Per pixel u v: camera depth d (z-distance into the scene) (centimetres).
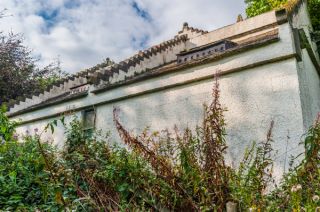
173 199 351
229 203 287
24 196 402
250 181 369
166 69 748
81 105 930
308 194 302
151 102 775
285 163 536
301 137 486
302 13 934
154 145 455
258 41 624
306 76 684
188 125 686
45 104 1040
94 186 377
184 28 1126
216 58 672
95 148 444
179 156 391
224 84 657
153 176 372
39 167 376
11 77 1554
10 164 436
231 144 611
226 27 974
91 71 1109
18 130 1114
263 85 605
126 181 383
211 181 343
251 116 604
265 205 324
